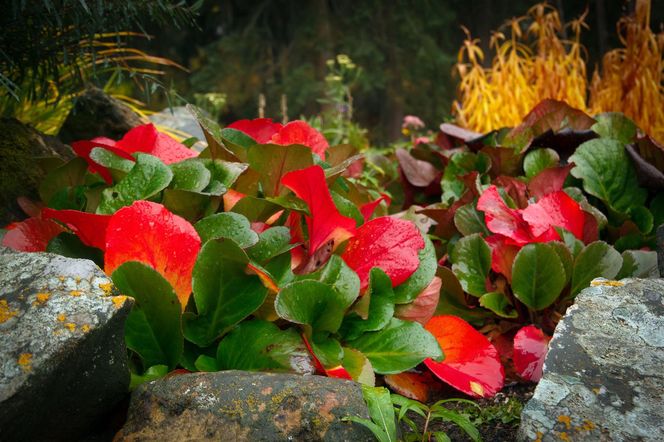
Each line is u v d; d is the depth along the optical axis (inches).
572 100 91.5
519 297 41.3
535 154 52.8
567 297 42.3
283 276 35.6
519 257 41.1
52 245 35.2
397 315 38.5
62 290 27.6
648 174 48.2
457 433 34.4
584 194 51.6
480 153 55.4
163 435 27.7
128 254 32.4
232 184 39.8
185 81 307.6
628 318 31.2
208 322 33.6
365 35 297.7
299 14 311.9
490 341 42.8
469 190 50.5
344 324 36.9
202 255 32.5
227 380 28.4
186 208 37.0
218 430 27.2
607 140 50.3
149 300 31.5
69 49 52.0
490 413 35.8
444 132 64.8
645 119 84.2
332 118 133.6
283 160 38.8
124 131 59.1
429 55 300.5
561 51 94.4
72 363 25.7
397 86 305.9
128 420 28.6
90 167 43.5
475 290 43.1
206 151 42.4
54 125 68.0
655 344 29.6
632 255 42.8
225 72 293.1
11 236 35.8
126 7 47.6
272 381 28.2
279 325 35.6
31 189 48.3
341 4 313.1
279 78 307.4
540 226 42.8
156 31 296.5
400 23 302.4
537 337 39.9
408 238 37.9
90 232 34.6
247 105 303.1
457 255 43.9
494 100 94.0
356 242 38.5
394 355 35.5
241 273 33.6
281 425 26.9
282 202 36.6
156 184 35.3
